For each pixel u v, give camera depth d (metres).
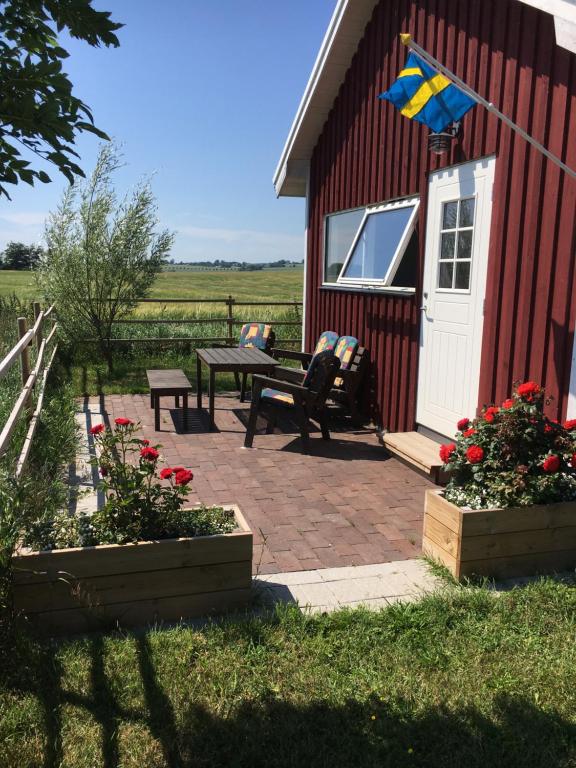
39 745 2.37
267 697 2.63
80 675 2.71
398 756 2.34
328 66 7.83
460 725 2.49
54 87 1.84
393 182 6.84
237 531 3.32
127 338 12.42
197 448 6.42
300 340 12.10
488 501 3.70
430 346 6.19
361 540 4.25
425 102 5.05
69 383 9.28
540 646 2.99
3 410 5.46
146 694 2.62
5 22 1.97
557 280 4.46
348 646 2.98
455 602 3.34
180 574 3.15
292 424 7.54
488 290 5.23
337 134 8.28
